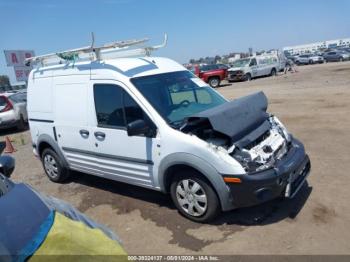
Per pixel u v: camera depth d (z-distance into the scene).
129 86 4.42
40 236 1.94
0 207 2.33
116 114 4.60
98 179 6.14
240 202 3.66
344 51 49.00
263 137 4.14
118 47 5.67
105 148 4.79
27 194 2.53
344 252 3.29
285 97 14.38
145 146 4.25
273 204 4.30
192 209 4.07
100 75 4.76
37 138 6.05
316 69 34.22
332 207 4.11
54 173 6.11
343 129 7.64
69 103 5.25
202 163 3.73
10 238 1.97
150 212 4.54
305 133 7.67
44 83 5.73
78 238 1.99
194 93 4.91
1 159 3.51
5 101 12.67
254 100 4.42
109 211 4.75
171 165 4.00
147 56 5.63
